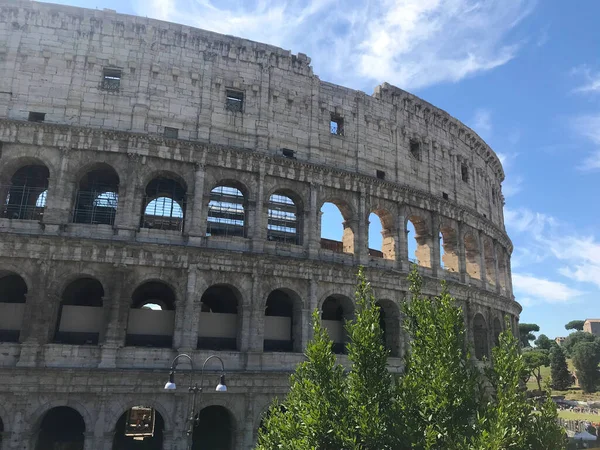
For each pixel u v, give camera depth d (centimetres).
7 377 4325
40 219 5347
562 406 12431
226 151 5391
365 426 2348
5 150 4875
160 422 5441
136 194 5056
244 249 5306
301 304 5400
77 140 4988
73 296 5409
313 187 5778
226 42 5769
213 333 5222
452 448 2200
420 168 6912
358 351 2608
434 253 6681
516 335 8806
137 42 5422
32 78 5072
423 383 2534
